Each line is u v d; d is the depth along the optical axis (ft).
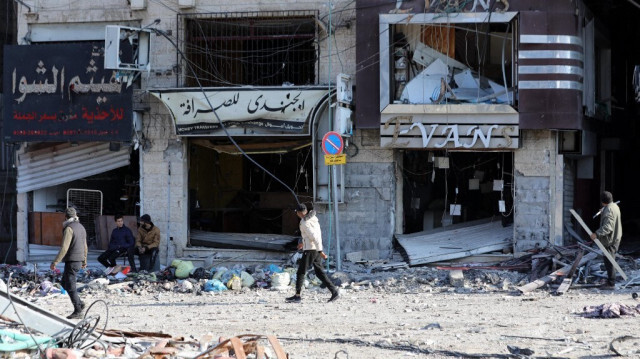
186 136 57.93
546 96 52.90
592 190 65.82
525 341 30.83
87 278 54.70
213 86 60.29
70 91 58.18
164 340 28.84
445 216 59.77
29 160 61.87
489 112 53.36
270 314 39.78
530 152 54.70
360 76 55.01
